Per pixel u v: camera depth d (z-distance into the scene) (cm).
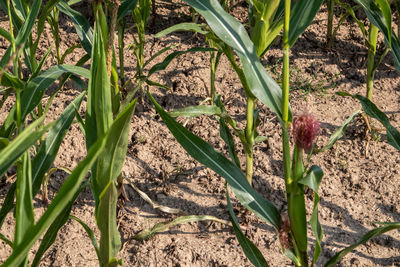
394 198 373
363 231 350
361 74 482
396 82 477
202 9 258
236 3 555
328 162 402
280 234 254
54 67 275
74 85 462
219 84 470
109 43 200
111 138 185
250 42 260
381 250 337
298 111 440
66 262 326
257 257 264
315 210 234
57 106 434
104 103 186
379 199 374
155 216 360
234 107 448
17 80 196
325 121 435
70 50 379
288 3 223
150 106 446
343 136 425
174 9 553
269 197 375
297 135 226
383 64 493
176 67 484
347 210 365
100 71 183
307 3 239
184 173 389
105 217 209
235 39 257
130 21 529
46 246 241
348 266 324
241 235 262
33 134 152
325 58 496
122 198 371
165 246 338
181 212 354
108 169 193
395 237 346
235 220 264
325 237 346
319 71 485
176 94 455
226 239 345
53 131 261
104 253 221
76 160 396
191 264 327
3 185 373
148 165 396
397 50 319
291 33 236
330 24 490
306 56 498
